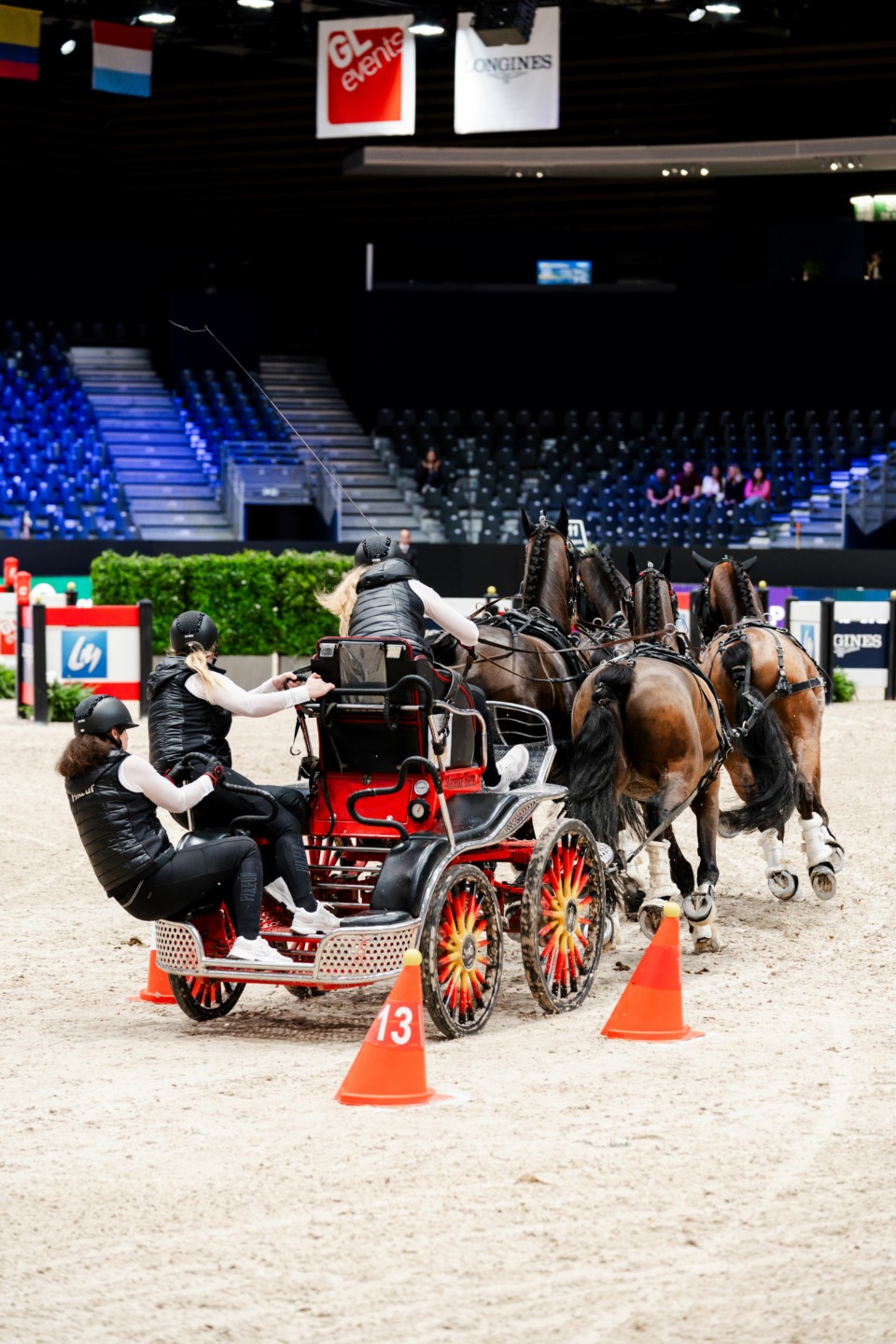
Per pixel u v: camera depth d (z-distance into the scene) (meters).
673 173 31.41
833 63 32.50
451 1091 5.49
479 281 35.28
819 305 32.41
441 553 23.16
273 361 34.25
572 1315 3.70
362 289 32.94
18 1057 6.04
